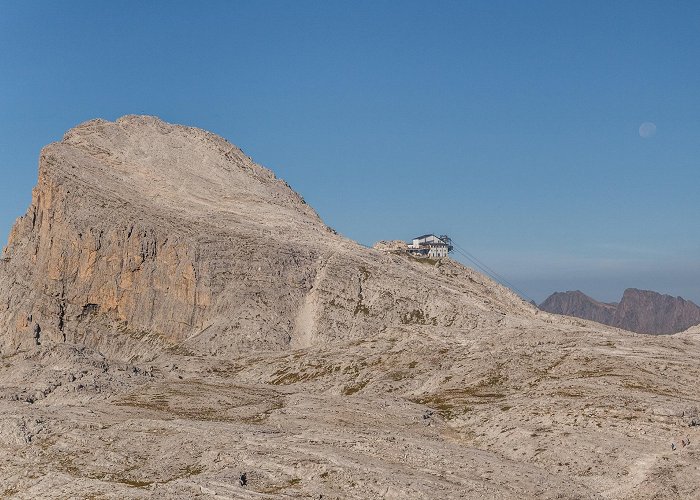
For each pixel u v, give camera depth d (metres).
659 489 128.38
